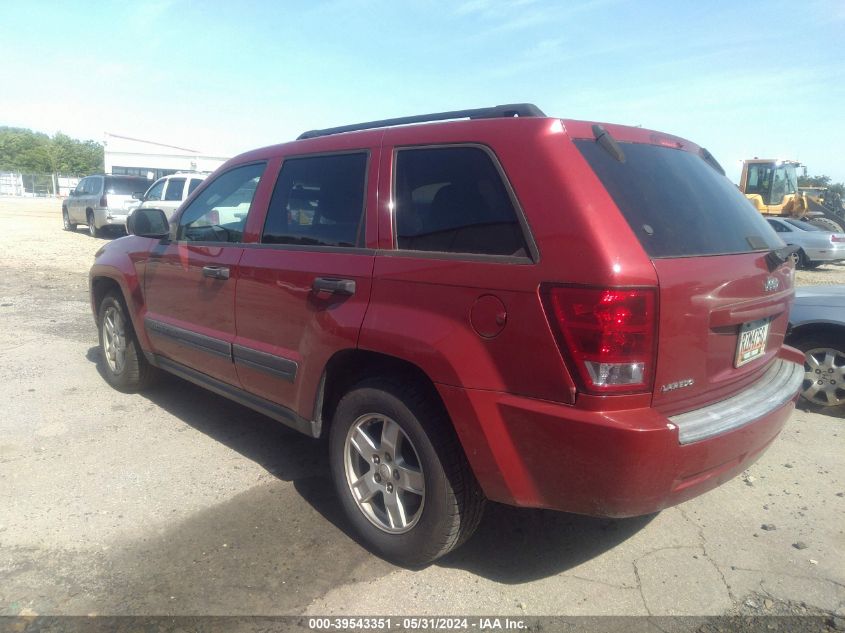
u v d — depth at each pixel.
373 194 3.30
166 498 3.79
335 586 3.03
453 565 3.22
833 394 5.30
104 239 19.72
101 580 3.01
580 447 2.47
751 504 3.87
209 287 4.25
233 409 5.27
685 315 2.61
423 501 3.01
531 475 2.63
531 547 3.40
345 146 3.57
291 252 3.66
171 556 3.22
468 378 2.72
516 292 2.60
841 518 3.71
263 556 3.24
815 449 4.65
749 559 3.30
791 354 3.68
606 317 2.41
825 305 5.29
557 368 2.50
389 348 2.99
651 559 3.29
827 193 26.19
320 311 3.38
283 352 3.67
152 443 4.55
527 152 2.76
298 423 3.63
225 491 3.90
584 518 3.70
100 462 4.23
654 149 3.20
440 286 2.85
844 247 18.56
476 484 2.96
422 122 3.55
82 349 6.93
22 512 3.59
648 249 2.59
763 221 3.62
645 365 2.49
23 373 6.04
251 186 4.17
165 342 4.80
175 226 4.75
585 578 3.13
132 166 31.64
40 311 8.80
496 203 2.79
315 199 3.64
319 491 3.93
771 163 22.33
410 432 3.01
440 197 3.02
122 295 5.35
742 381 3.12
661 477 2.49
